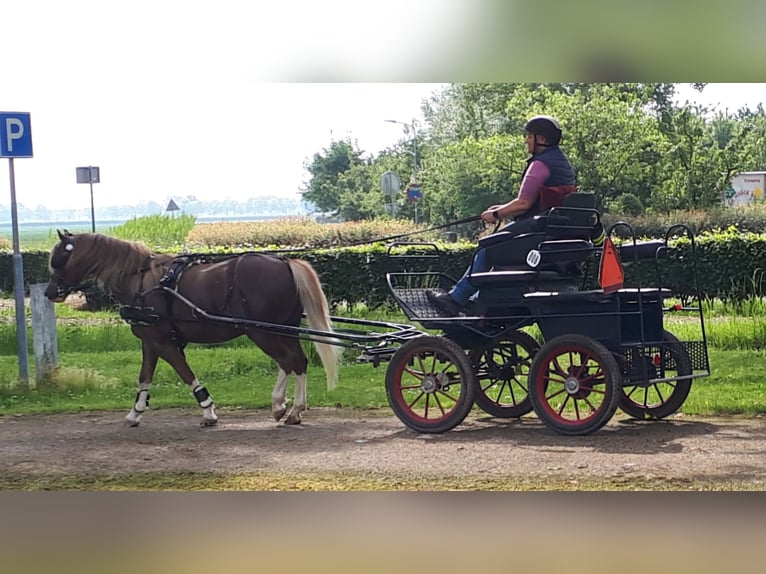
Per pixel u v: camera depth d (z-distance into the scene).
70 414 10.05
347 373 11.84
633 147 24.09
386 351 8.83
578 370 8.01
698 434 8.09
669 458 7.32
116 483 7.25
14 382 11.28
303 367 9.16
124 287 9.31
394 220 28.56
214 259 9.39
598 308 7.90
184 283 9.12
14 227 11.28
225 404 10.36
